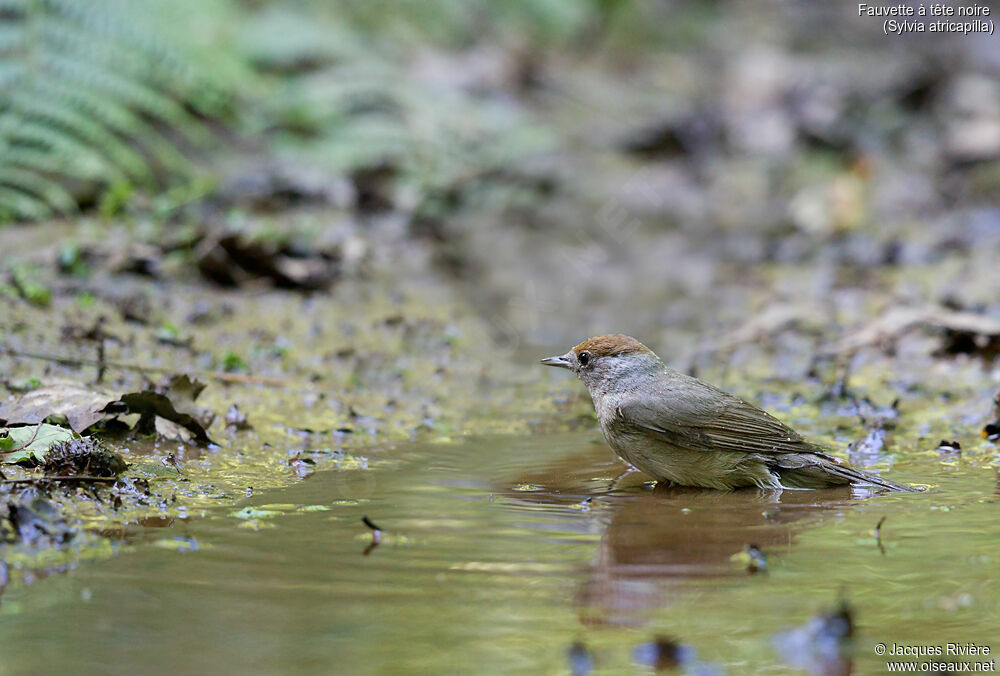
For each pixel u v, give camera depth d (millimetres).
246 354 11508
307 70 19531
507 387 11656
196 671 4824
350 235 15352
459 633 5238
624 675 4883
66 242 13062
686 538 6637
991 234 16391
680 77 25391
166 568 6000
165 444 8570
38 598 5574
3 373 9750
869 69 24891
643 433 8125
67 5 15578
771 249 17031
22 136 14492
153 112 16531
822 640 5137
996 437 9172
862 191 19109
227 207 15492
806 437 9453
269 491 7621
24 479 7098
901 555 6266
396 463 8633
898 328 12445
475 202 18656
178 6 17422
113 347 10977
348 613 5453
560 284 15820
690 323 14094
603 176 20578
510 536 6664
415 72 21281
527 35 24938
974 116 21844
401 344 12586
